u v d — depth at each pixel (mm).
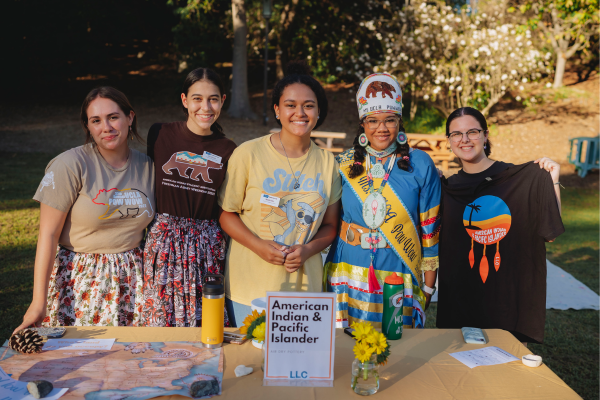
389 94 2373
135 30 17969
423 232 2553
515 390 1564
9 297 3939
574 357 3354
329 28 15352
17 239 5367
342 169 2514
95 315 2299
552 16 12805
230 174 2309
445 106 12398
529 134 12203
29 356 1688
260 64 18094
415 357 1781
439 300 2672
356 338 1531
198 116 2420
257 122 13617
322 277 2484
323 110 2355
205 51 14938
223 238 2518
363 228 2436
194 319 2369
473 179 2611
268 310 1615
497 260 2492
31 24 14625
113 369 1613
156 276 2352
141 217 2363
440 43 10648
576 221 7164
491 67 10195
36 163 9508
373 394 1521
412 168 2457
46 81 15633
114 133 2242
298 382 1595
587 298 4324
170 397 1479
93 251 2309
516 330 2479
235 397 1495
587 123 12656
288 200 2256
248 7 14180
